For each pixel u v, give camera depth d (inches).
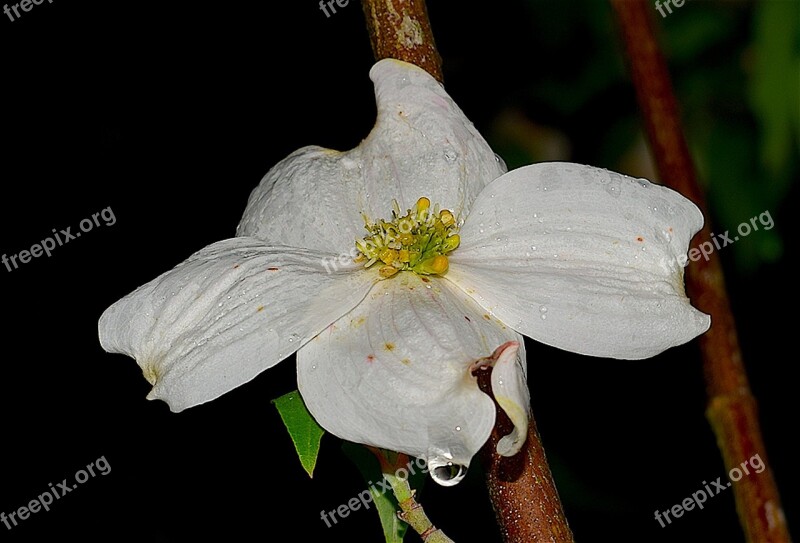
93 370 25.4
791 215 24.4
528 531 15.1
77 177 25.2
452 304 15.4
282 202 15.9
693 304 17.7
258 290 15.2
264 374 23.5
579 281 15.4
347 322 15.3
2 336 25.2
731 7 24.5
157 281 15.2
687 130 24.5
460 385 14.7
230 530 25.3
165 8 25.5
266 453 25.3
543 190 15.6
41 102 25.1
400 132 16.0
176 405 15.0
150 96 25.5
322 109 25.5
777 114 20.8
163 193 25.4
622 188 15.5
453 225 15.7
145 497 25.5
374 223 15.8
